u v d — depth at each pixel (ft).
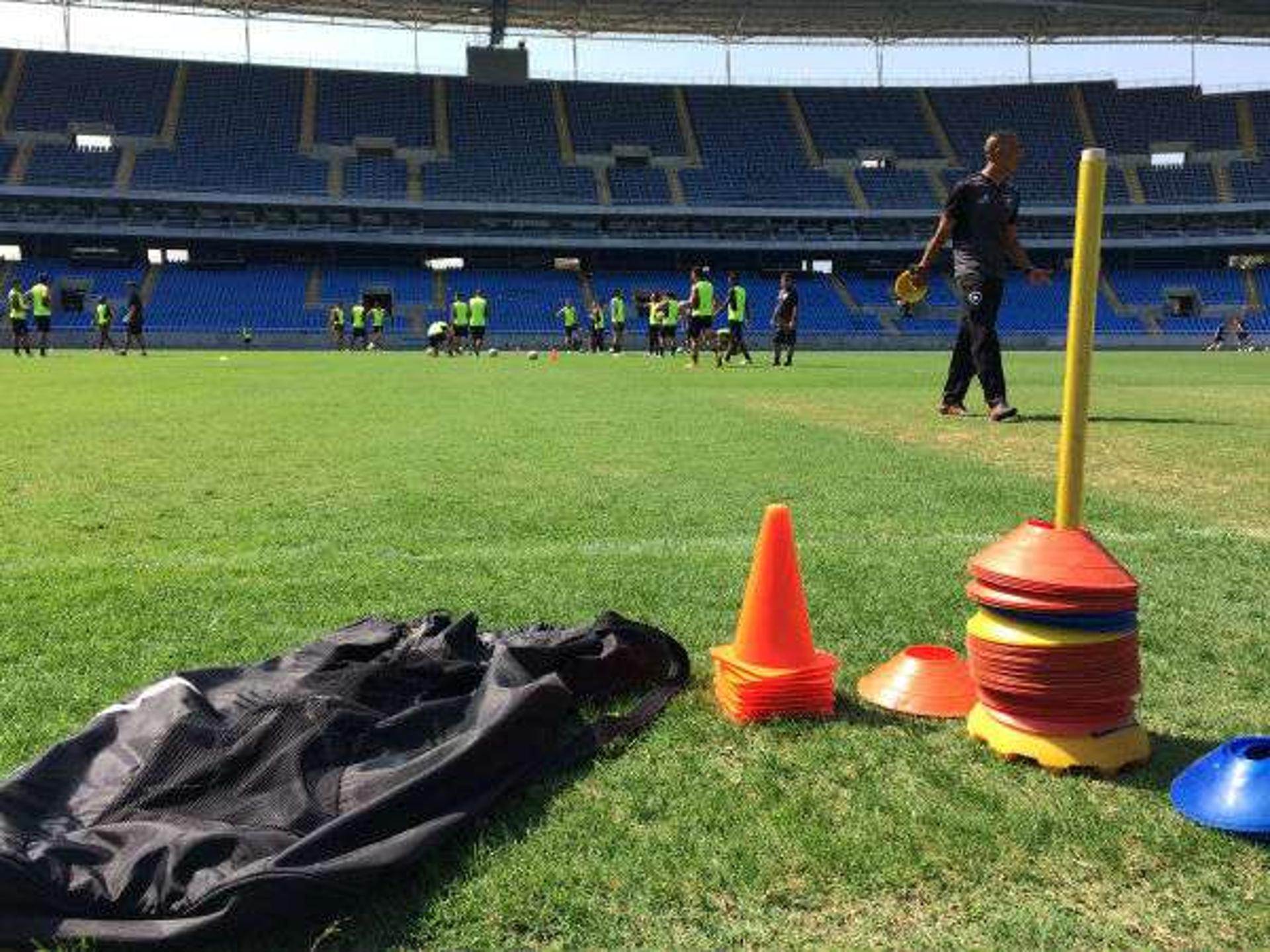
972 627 9.89
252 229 189.06
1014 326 197.77
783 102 229.04
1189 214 208.23
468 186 200.54
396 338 183.21
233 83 207.31
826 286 211.61
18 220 180.04
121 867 7.07
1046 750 9.23
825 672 10.71
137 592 15.23
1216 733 10.09
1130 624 9.34
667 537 18.93
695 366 95.86
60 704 10.81
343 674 9.95
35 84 194.49
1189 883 7.44
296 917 6.86
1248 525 19.52
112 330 174.40
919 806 8.60
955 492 23.22
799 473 26.37
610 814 8.51
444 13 197.57
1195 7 193.16
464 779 8.31
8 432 37.58
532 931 7.01
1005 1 188.34
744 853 7.88
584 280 206.28
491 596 14.87
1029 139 222.07
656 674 11.53
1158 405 46.83
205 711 9.11
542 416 42.91
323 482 25.73
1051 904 7.21
